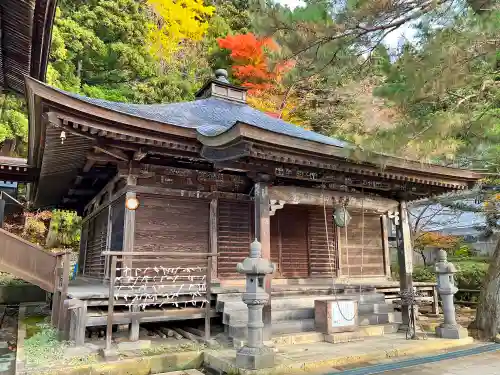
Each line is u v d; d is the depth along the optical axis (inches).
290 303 290.8
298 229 370.3
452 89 192.2
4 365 217.9
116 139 259.1
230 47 753.0
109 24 844.0
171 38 1003.9
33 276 284.7
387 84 185.5
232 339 241.0
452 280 287.0
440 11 173.6
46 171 370.6
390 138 188.1
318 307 264.4
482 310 296.0
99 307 256.8
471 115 215.6
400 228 305.6
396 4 173.0
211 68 969.5
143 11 967.6
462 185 315.0
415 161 251.9
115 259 229.6
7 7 291.4
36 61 371.2
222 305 265.0
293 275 358.3
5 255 278.4
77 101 229.0
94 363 200.8
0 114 567.2
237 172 325.1
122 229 302.0
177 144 272.7
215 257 313.7
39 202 542.0
